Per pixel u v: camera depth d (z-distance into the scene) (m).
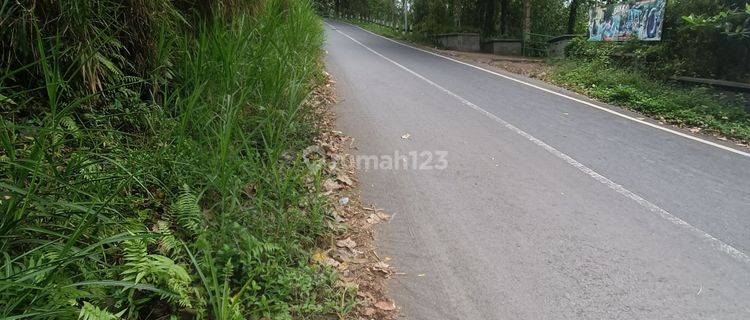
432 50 21.56
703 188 4.86
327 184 4.64
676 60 10.82
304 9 10.45
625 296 3.07
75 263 2.35
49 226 2.47
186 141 3.71
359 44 23.84
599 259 3.49
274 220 3.45
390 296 3.07
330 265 3.24
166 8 4.41
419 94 9.66
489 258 3.51
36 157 2.48
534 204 4.43
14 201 2.25
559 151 6.02
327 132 6.27
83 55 3.41
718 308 2.96
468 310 2.94
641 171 5.34
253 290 2.74
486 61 16.98
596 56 13.38
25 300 2.02
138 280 2.27
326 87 9.58
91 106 3.66
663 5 11.04
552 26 26.84
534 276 3.28
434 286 3.18
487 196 4.61
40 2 3.31
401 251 3.62
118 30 3.72
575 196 4.62
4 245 2.22
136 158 3.21
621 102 9.28
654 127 7.39
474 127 7.09
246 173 3.88
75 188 2.53
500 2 26.39
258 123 4.75
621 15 12.84
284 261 3.07
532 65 15.71
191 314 2.51
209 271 2.71
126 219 2.71
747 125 7.71
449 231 3.91
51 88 2.61
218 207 3.47
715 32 9.71
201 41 4.61
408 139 6.41
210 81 4.54
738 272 3.35
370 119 7.43
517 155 5.83
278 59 5.66
